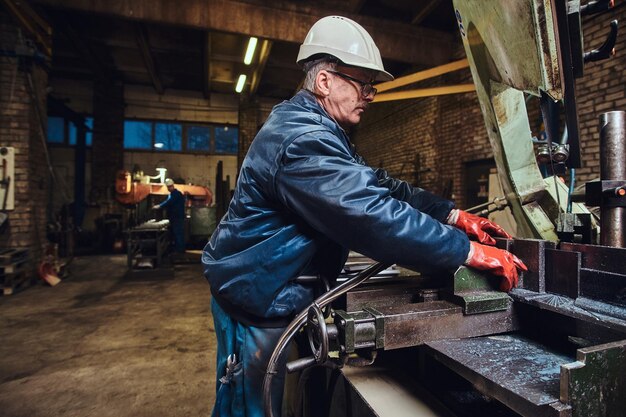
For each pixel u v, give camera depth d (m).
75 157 8.99
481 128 5.24
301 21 5.22
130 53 7.61
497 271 0.87
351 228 0.76
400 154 7.47
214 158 10.35
